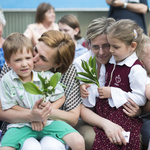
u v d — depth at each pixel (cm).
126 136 288
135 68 301
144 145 326
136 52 322
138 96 300
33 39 625
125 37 296
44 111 256
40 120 263
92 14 783
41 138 289
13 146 263
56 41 281
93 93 325
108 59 325
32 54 278
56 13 787
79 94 312
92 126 316
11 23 798
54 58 284
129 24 307
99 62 339
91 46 321
